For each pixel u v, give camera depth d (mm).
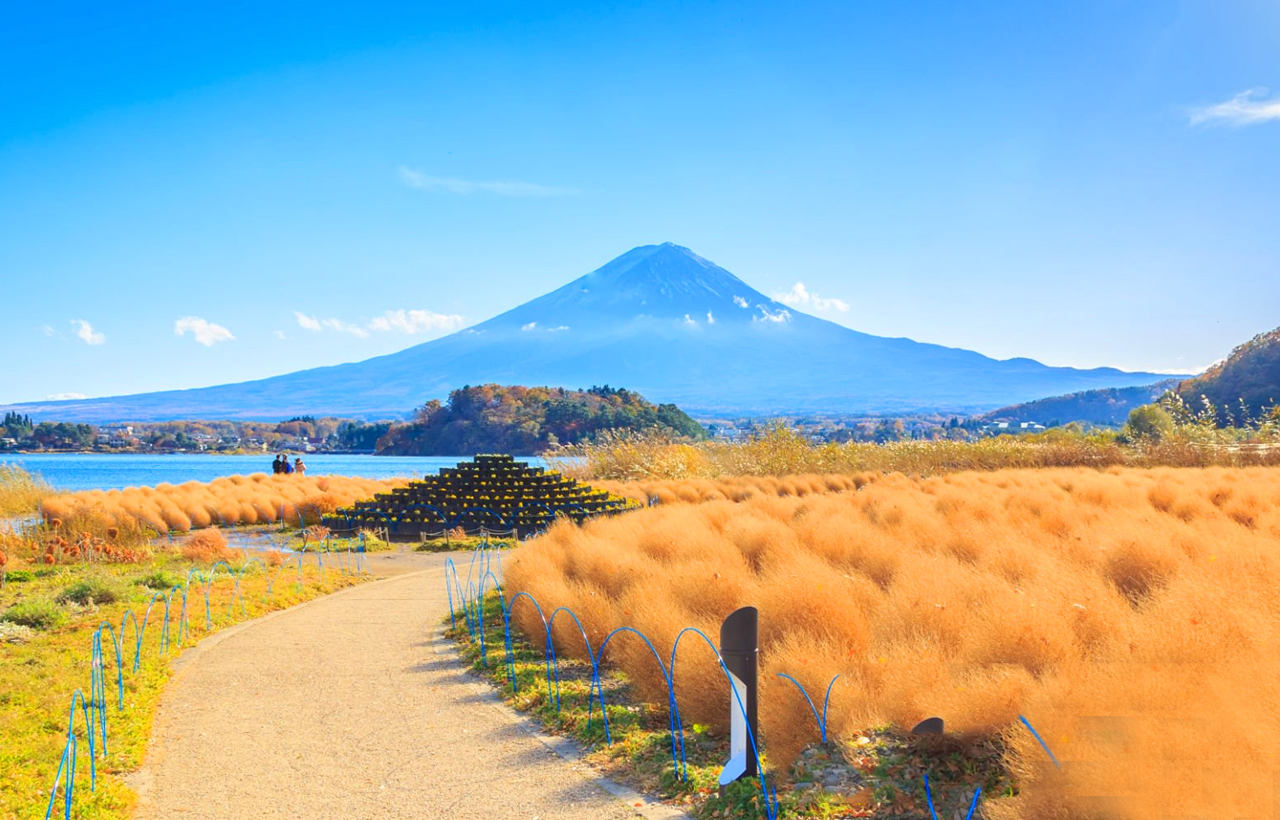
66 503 22109
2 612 11062
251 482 32375
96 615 11250
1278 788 3902
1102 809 4164
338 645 10141
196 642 10297
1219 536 10703
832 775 5477
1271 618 6293
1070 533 11641
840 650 6680
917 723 5395
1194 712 4418
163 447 177000
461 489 23391
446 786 5809
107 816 5289
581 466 36812
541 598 9766
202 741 6801
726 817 5098
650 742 6426
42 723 6961
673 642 7172
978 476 26641
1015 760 4918
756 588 8516
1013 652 6074
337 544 20609
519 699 7770
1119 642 5992
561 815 5297
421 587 14500
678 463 34438
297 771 6137
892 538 11711
